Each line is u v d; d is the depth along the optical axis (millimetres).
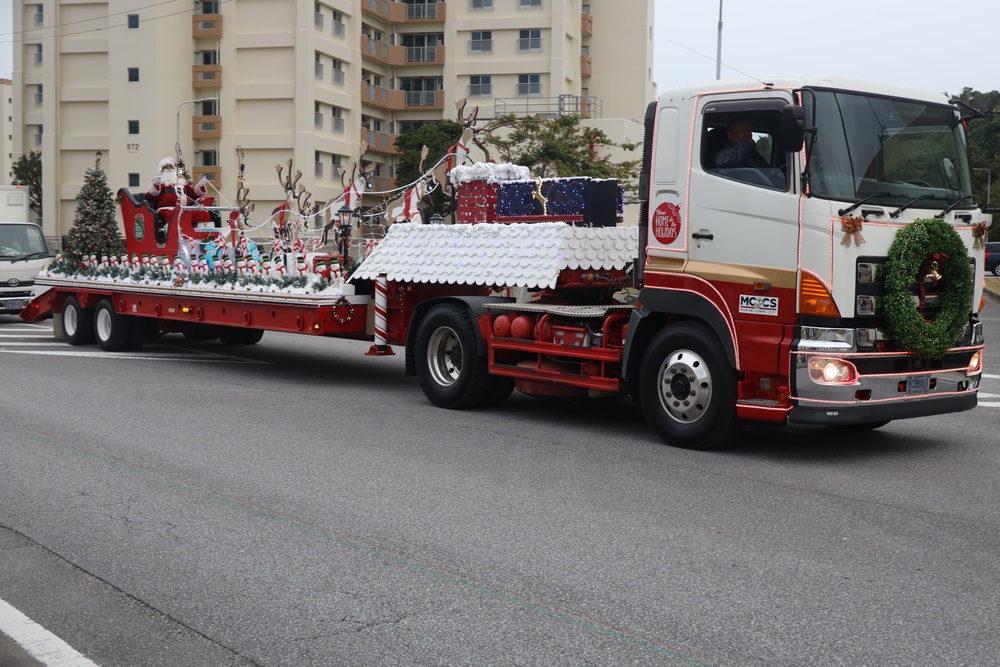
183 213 15547
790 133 7793
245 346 17547
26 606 5059
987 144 70812
